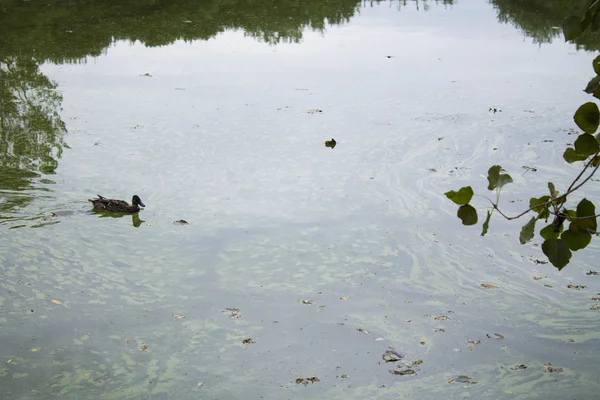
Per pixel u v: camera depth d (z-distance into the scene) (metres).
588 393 8.52
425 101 19.53
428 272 11.45
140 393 8.66
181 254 12.05
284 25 28.20
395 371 9.02
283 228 12.84
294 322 10.12
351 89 20.55
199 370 9.11
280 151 16.20
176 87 20.67
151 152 16.23
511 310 10.38
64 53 23.80
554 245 4.06
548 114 18.34
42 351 9.49
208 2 31.28
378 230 12.77
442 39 26.27
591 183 14.35
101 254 12.06
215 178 14.92
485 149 16.27
